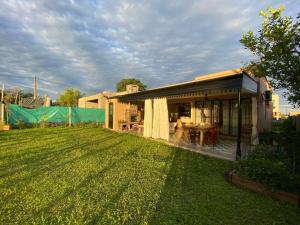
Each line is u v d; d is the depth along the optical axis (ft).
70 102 121.90
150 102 39.75
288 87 14.08
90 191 14.01
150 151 27.25
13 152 25.14
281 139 18.20
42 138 37.35
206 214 11.19
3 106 52.85
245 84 22.36
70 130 52.70
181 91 29.53
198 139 35.37
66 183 15.29
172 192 13.98
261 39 14.87
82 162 21.20
